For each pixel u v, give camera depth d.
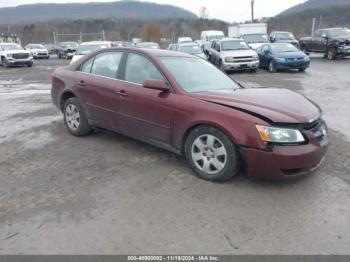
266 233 3.10
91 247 2.94
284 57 16.55
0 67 24.55
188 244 2.97
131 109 4.81
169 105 4.33
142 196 3.78
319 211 3.44
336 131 6.20
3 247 2.95
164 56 4.93
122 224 3.26
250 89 4.76
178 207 3.55
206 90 4.55
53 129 6.49
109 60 5.35
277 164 3.66
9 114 7.96
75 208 3.54
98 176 4.31
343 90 10.85
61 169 4.55
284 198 3.70
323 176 4.23
